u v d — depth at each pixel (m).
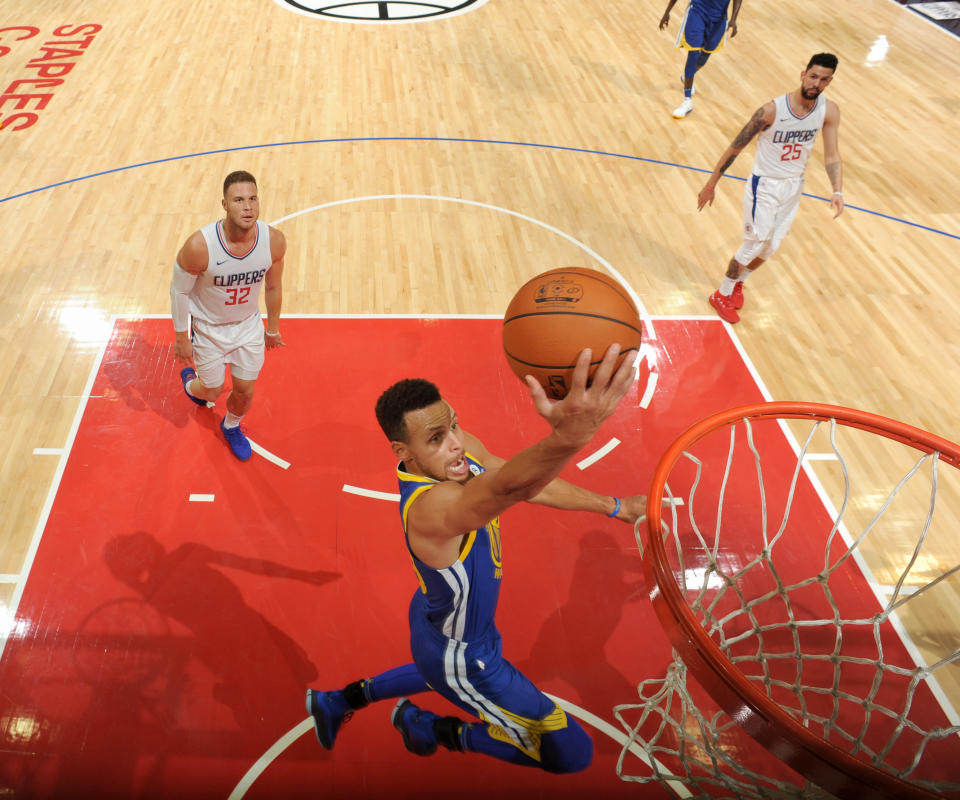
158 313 5.04
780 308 5.43
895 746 3.12
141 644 3.34
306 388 4.58
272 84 8.07
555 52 8.98
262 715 3.15
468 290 5.39
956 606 3.67
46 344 4.76
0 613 3.41
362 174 6.61
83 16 9.45
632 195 6.52
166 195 6.20
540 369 1.92
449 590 2.28
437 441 2.10
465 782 3.00
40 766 2.95
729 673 2.05
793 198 4.90
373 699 2.99
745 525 3.99
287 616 3.48
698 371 4.88
